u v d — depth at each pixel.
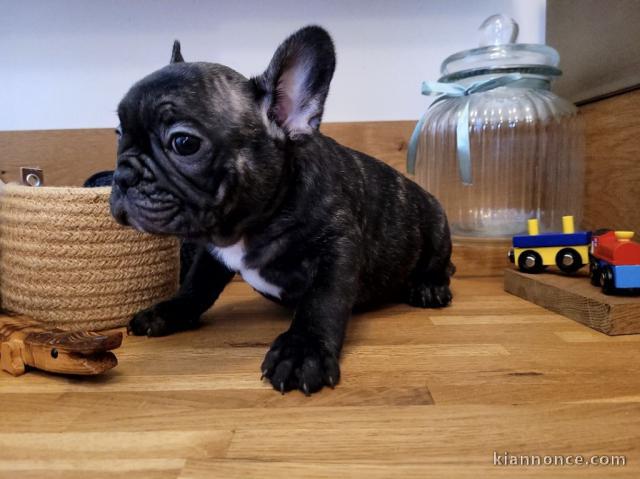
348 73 0.70
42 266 0.43
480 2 0.69
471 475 0.21
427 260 0.53
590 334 0.41
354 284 0.38
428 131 0.68
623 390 0.30
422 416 0.27
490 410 0.28
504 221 0.70
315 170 0.39
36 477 0.22
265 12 0.68
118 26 0.67
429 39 0.69
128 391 0.31
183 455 0.23
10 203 0.44
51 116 0.69
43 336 0.34
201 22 0.68
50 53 0.68
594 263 0.48
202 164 0.32
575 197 0.67
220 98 0.33
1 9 0.66
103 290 0.44
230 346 0.39
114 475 0.22
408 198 0.51
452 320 0.46
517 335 0.41
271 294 0.42
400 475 0.21
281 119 0.36
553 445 0.24
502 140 0.68
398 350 0.38
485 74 0.64
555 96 0.67
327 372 0.31
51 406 0.29
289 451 0.23
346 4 0.68
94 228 0.44
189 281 0.46
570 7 0.68
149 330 0.42
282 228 0.37
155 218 0.33
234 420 0.27
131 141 0.34
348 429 0.26
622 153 0.61
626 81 0.59
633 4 0.57
